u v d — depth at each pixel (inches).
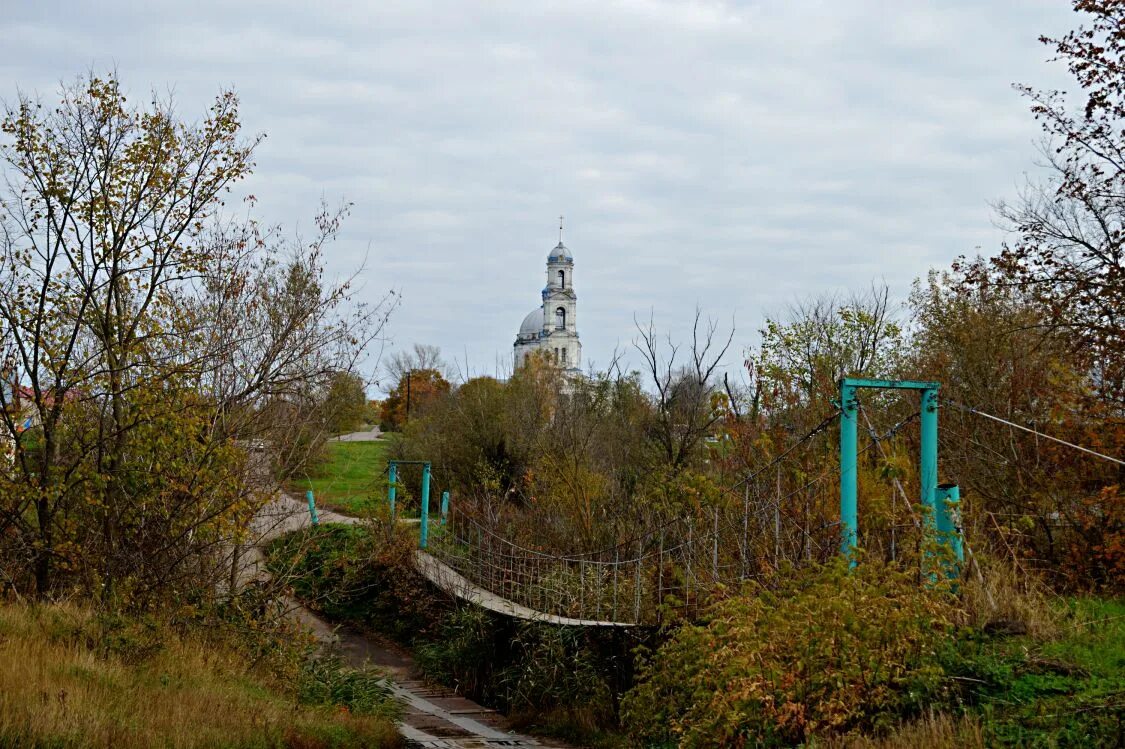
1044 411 721.6
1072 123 716.0
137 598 703.1
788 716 432.5
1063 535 614.9
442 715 869.2
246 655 755.4
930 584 474.3
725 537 681.0
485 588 1127.0
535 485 1307.8
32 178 709.9
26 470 696.4
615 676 778.8
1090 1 682.8
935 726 381.1
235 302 831.1
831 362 1098.1
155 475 709.3
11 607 611.2
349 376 888.9
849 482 551.8
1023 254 743.1
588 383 1700.3
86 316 729.0
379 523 1332.4
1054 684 397.1
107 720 434.3
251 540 911.7
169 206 748.6
